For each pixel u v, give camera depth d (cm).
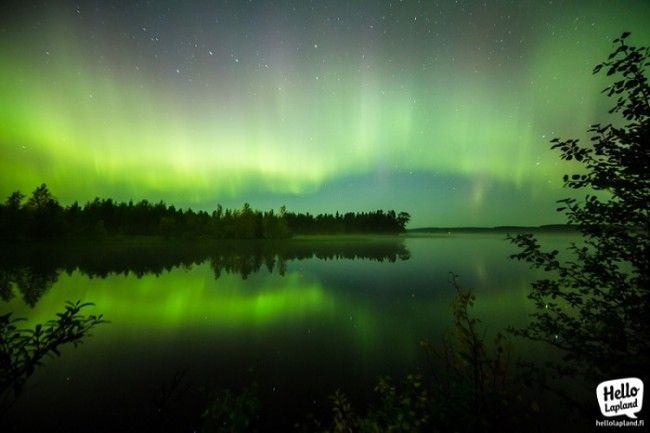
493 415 291
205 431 313
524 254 338
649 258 266
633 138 263
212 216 9356
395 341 1325
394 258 4919
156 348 1303
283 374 1026
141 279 3133
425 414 315
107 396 902
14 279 3139
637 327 267
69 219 7025
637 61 266
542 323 329
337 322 1634
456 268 3622
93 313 1895
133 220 9462
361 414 786
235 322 1672
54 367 1114
